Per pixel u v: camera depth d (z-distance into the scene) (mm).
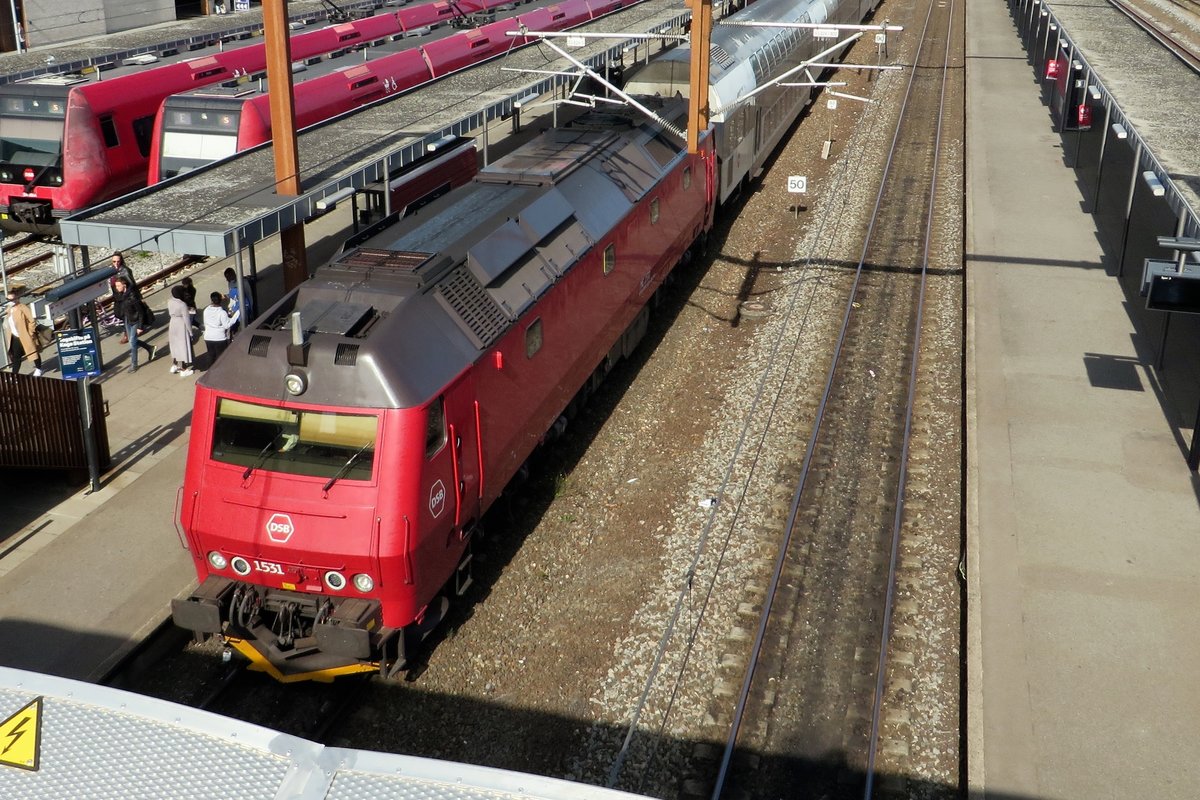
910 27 46656
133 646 9789
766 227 22406
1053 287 18344
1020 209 22594
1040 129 29531
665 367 16203
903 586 10938
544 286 11906
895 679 9602
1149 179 15383
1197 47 35844
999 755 8344
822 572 11242
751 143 23141
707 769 8680
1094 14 33594
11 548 11352
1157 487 12297
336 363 8961
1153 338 16156
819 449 13750
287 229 15742
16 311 15000
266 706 9375
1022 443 13297
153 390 15203
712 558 11391
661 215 16516
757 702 9398
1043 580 10578
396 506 8867
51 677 4973
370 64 24078
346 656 9031
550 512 12328
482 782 4410
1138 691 9055
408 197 19828
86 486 12695
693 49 14492
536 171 13602
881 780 8508
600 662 9891
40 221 20578
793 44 27641
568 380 12867
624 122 16719
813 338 16984
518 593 10914
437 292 10109
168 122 19688
